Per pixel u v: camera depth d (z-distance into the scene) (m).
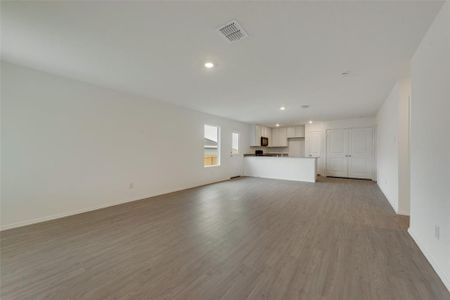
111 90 3.72
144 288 1.54
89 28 1.87
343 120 7.38
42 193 2.91
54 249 2.13
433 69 1.77
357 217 3.16
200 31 1.90
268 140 9.45
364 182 6.45
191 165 5.59
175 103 4.86
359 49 2.22
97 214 3.27
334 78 3.12
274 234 2.53
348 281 1.61
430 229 1.86
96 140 3.52
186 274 1.71
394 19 1.70
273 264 1.86
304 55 2.37
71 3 1.53
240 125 7.95
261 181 6.74
